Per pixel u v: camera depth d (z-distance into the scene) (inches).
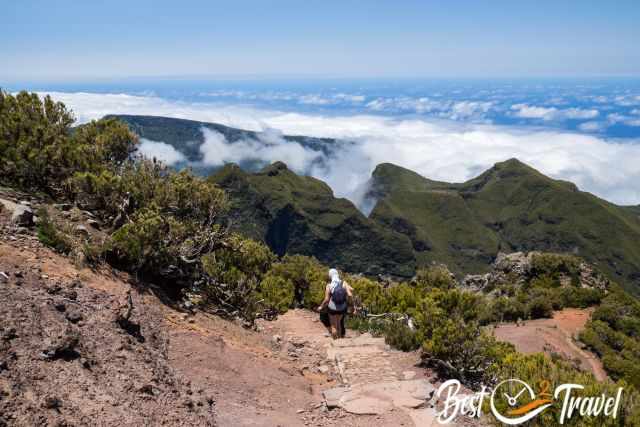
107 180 397.1
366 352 397.7
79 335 214.4
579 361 748.0
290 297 586.6
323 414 269.0
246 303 454.3
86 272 296.4
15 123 426.0
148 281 354.3
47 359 186.4
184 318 327.3
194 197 435.2
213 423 217.0
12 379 163.6
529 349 740.7
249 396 267.0
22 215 313.7
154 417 189.9
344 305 464.4
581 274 1277.1
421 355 381.7
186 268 404.2
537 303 1003.3
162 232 362.3
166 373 238.4
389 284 807.1
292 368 341.7
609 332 871.7
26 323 198.8
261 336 417.4
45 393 166.6
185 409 211.5
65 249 309.3
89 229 362.6
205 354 288.2
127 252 330.6
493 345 368.8
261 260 626.2
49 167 410.0
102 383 193.5
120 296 287.9
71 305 239.8
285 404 273.6
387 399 288.0
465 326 365.1
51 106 485.7
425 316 389.7
